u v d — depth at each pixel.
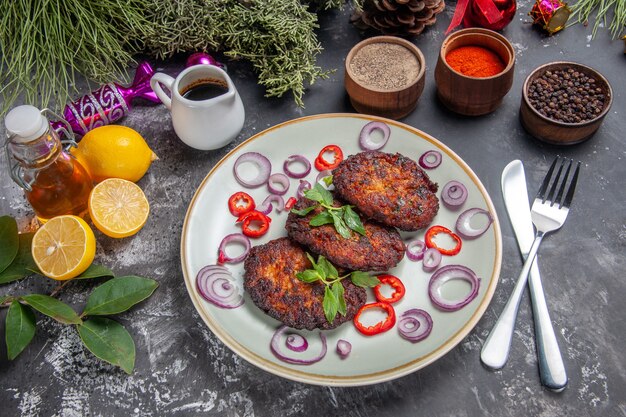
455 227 0.60
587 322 0.58
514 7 0.73
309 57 0.71
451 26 0.72
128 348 0.56
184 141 0.67
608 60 0.73
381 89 0.66
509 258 0.61
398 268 0.59
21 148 0.56
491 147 0.68
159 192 0.67
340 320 0.55
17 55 0.66
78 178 0.62
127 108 0.69
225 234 0.62
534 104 0.67
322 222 0.57
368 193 0.58
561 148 0.67
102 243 0.64
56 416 0.56
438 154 0.63
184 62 0.74
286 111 0.71
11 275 0.59
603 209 0.64
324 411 0.55
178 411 0.56
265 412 0.56
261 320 0.57
